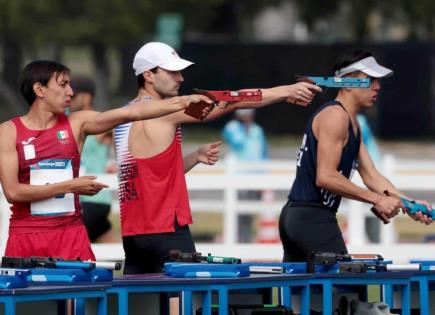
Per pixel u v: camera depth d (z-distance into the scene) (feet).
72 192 69.00
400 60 340.18
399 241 165.17
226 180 121.60
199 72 344.28
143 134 76.79
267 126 349.20
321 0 410.52
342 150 78.23
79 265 62.03
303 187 79.05
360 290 74.54
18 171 69.41
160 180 76.69
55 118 70.33
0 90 383.86
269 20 460.14
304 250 78.89
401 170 144.25
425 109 339.98
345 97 79.51
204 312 63.82
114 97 384.47
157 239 76.64
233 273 65.51
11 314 55.83
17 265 61.93
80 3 363.35
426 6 399.65
